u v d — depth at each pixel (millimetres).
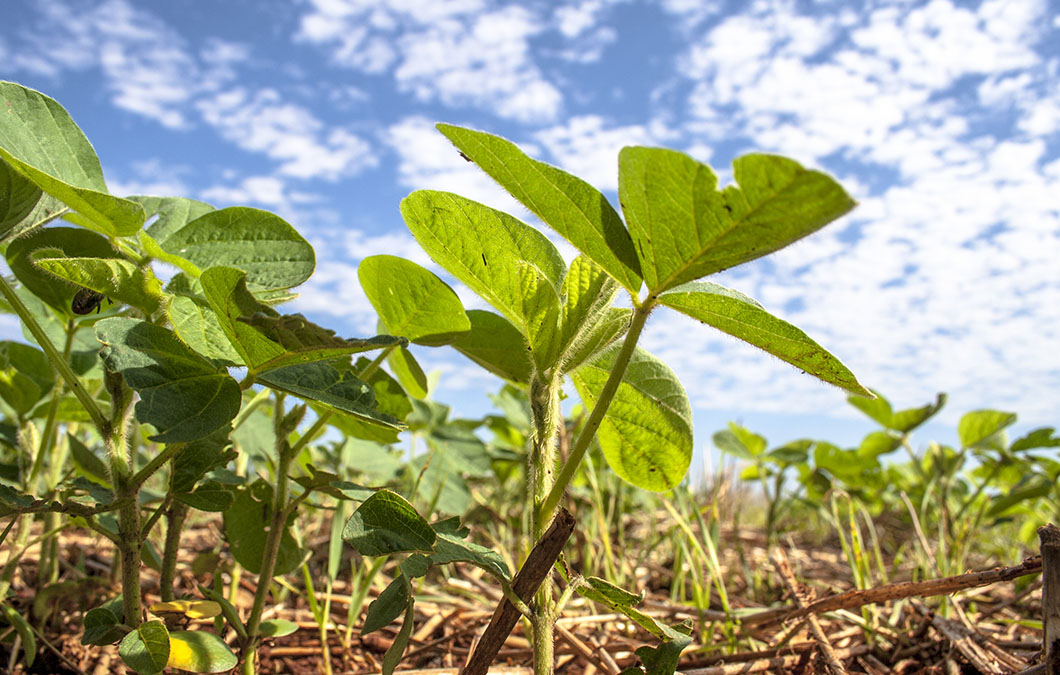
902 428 695
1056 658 247
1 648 363
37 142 257
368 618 248
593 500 628
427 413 606
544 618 248
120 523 260
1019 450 645
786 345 235
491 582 574
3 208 243
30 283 320
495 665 371
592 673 375
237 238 287
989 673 335
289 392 234
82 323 345
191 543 613
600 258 236
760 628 429
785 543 848
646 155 193
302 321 218
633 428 317
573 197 222
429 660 393
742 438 757
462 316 311
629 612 252
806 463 731
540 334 254
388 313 322
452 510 557
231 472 324
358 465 546
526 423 667
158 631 236
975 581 297
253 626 287
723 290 252
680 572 522
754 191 186
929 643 390
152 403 222
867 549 789
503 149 216
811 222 189
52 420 349
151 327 243
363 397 251
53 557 412
